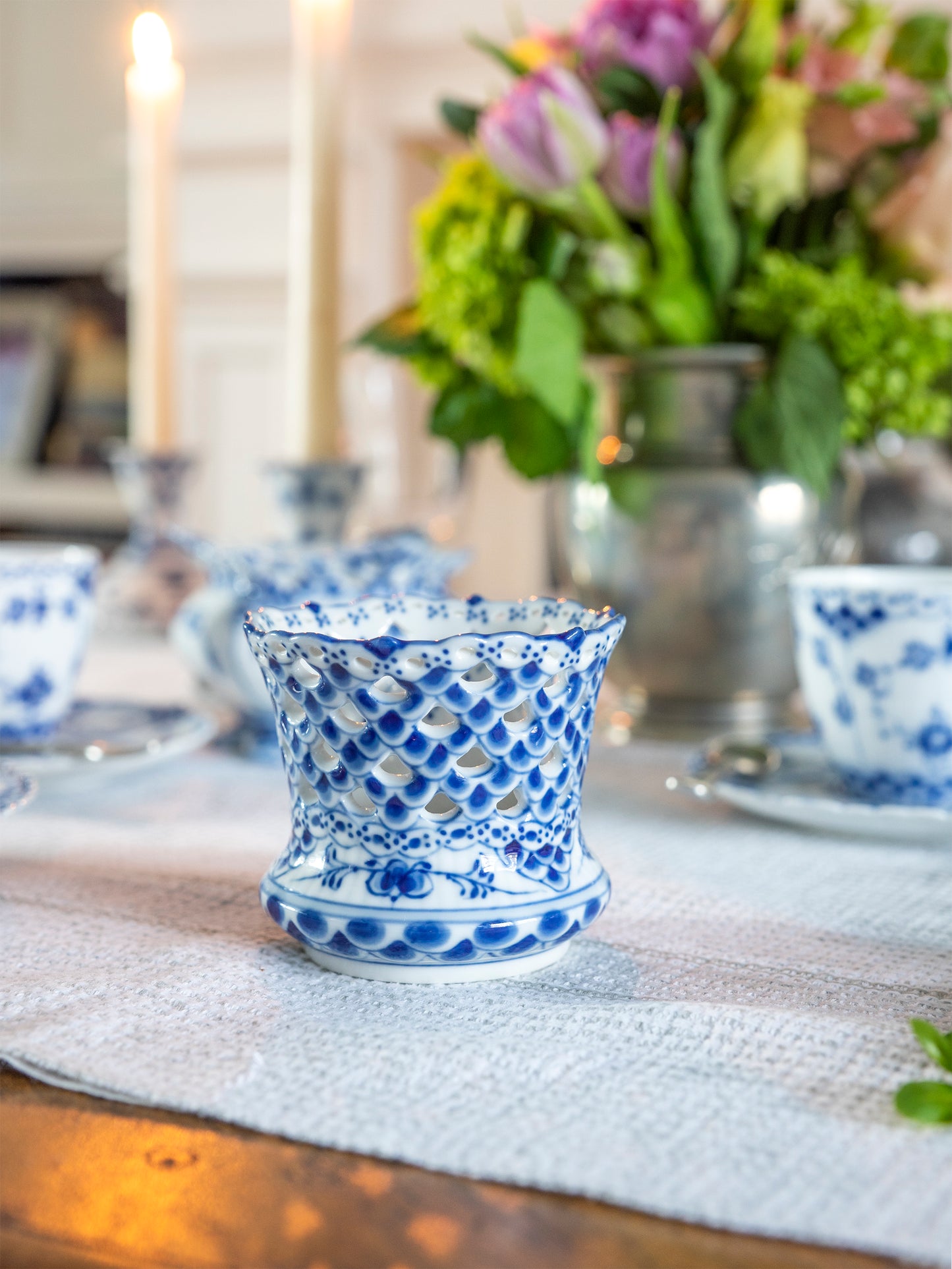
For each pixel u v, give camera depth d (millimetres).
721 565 623
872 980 347
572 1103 273
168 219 895
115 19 2055
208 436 1486
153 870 440
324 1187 247
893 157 667
